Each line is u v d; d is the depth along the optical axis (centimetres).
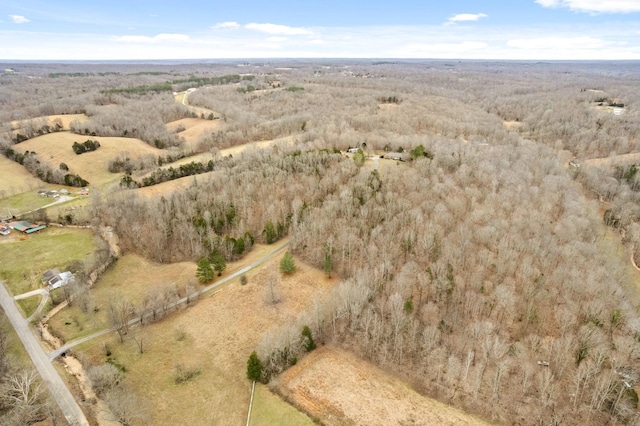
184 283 9350
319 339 7488
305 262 9962
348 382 6650
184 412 6156
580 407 6150
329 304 7994
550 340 7300
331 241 9544
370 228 10381
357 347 7319
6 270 9694
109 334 7800
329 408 6175
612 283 8069
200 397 6419
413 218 10244
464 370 6706
